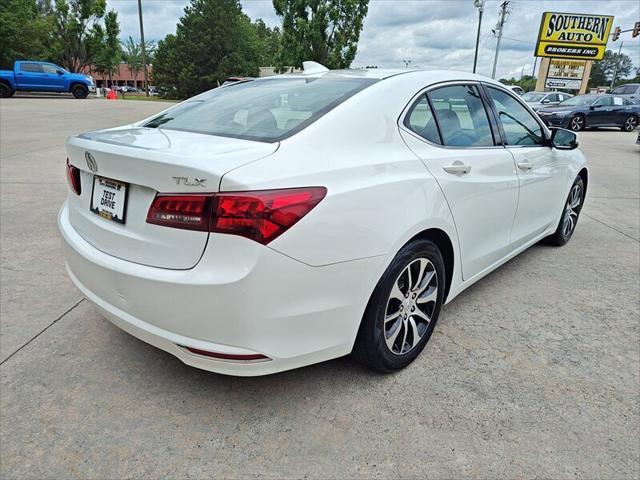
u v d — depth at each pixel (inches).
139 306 75.7
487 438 79.2
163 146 76.4
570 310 124.6
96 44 1782.7
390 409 85.7
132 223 76.7
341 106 87.0
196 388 91.0
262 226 67.2
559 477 71.7
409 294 94.1
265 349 72.4
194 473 72.1
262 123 87.4
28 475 71.1
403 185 85.7
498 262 129.1
